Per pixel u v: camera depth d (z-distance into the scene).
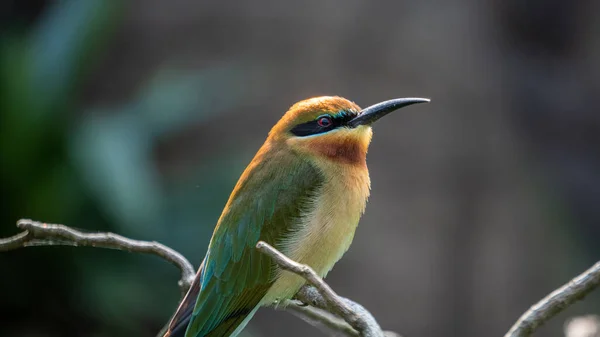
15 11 16.59
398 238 14.99
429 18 15.70
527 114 16.45
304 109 6.68
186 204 12.69
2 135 11.89
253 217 6.45
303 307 6.54
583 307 14.42
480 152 15.58
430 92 15.52
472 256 15.25
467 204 15.34
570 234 15.82
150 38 15.88
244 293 6.43
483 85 15.77
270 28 15.70
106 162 11.97
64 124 12.24
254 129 15.05
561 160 16.38
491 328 15.08
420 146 15.34
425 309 14.87
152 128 13.30
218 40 15.84
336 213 6.45
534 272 15.34
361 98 15.44
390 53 15.52
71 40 12.66
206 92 14.54
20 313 12.12
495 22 16.27
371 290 14.69
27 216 12.03
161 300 12.12
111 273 12.16
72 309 12.13
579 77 17.09
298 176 6.48
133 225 11.91
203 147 14.70
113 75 15.70
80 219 12.23
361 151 6.69
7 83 11.98
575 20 17.34
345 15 15.59
